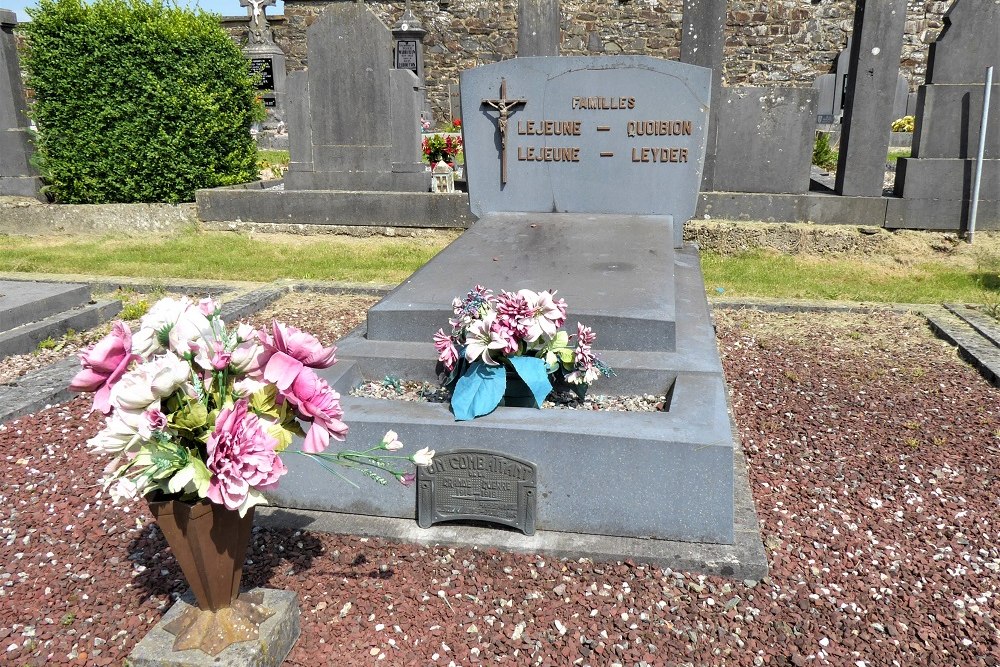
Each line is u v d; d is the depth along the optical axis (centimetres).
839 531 321
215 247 896
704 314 443
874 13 769
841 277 755
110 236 945
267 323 634
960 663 246
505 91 611
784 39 1859
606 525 303
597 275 441
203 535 212
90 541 310
